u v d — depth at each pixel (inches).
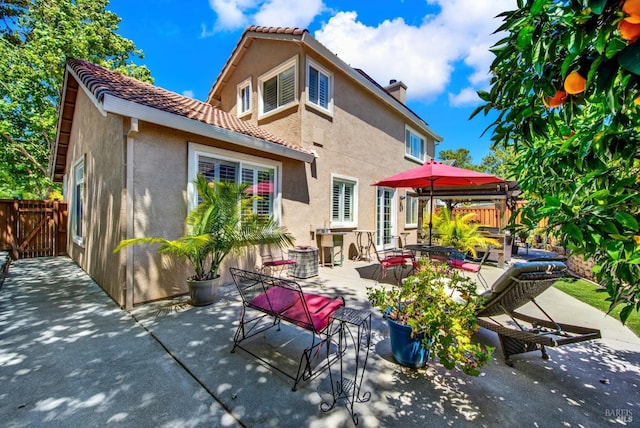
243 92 424.2
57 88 568.4
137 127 192.2
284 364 129.0
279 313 129.3
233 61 415.5
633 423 93.9
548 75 60.3
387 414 97.8
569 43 49.1
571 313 195.2
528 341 123.4
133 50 713.6
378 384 115.0
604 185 71.4
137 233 201.8
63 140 393.4
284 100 357.1
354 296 232.2
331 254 354.3
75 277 282.8
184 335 157.3
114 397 106.0
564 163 78.5
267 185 302.0
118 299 203.9
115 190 207.9
